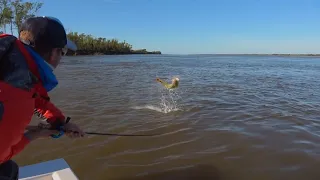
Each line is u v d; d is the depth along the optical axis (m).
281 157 4.68
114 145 5.23
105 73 21.41
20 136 1.79
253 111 8.00
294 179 4.00
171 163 4.49
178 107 8.49
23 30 1.79
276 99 10.23
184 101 9.52
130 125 6.56
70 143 5.29
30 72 1.73
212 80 17.30
